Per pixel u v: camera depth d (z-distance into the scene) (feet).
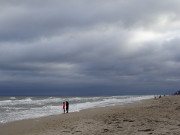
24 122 59.72
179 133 33.78
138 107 95.35
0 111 108.47
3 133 45.50
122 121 49.32
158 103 119.24
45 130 45.55
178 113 62.44
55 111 103.81
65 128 45.11
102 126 43.42
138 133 34.86
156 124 42.98
